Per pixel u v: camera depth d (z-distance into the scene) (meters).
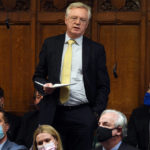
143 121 13.12
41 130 10.64
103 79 11.69
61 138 11.59
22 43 15.29
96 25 14.98
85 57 11.58
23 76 15.27
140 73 14.75
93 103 11.66
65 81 11.47
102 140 9.86
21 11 15.28
